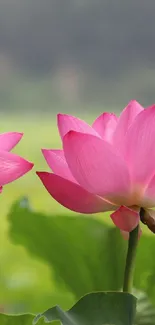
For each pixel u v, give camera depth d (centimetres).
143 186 145
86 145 142
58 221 162
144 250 158
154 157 144
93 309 136
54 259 161
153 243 159
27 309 169
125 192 145
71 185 144
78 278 160
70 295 163
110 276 159
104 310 136
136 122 145
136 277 157
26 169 139
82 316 136
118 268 159
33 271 187
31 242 163
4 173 138
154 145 144
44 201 577
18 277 216
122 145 145
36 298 167
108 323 135
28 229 163
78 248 161
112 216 141
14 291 179
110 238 161
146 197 146
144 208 147
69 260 161
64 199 145
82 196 145
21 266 322
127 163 144
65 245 161
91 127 151
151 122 144
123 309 136
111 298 137
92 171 143
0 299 182
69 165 144
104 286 159
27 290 177
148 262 158
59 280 161
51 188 144
